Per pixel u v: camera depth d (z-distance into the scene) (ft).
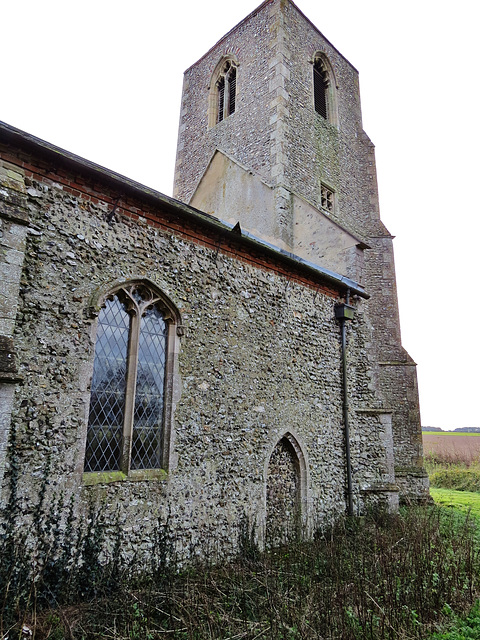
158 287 20.39
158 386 20.30
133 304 19.60
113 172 19.36
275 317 26.50
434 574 17.57
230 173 44.19
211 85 52.95
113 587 16.16
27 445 15.24
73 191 18.16
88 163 18.16
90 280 18.03
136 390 19.34
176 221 21.88
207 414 21.50
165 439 19.79
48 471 15.61
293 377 26.78
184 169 54.08
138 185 20.11
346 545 21.56
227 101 50.96
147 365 19.99
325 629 13.17
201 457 20.79
